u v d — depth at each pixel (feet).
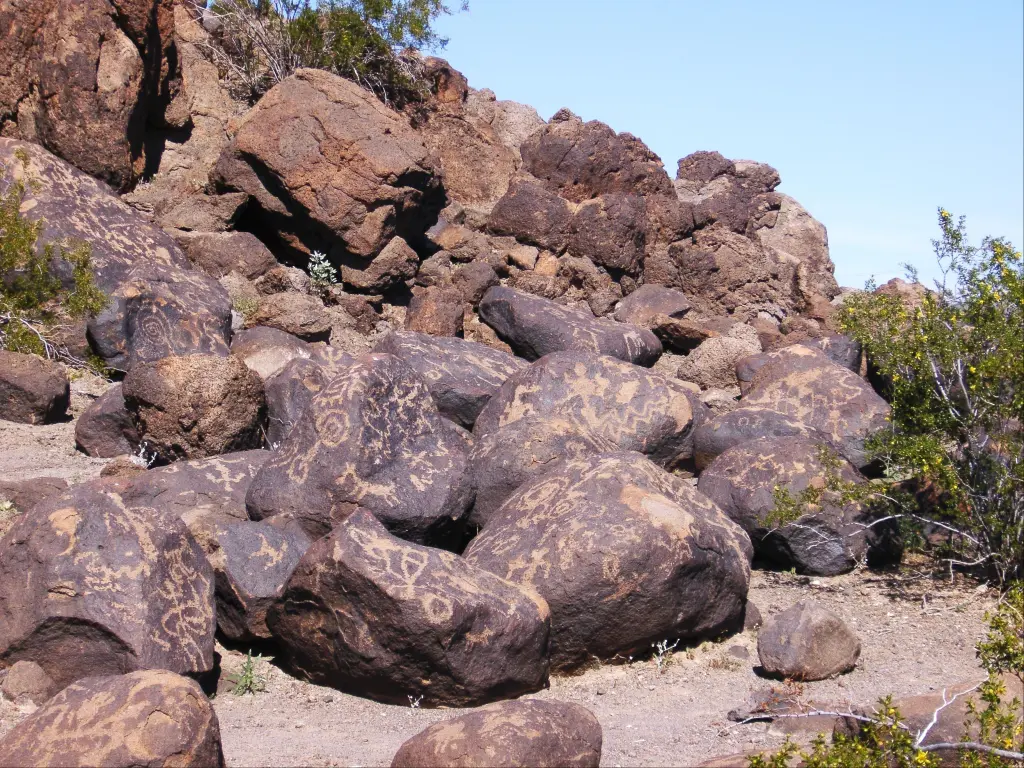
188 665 22.30
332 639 23.07
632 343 58.29
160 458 36.35
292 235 61.72
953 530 31.65
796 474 33.32
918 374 33.27
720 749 21.26
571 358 41.91
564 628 24.95
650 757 20.81
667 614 25.54
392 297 63.10
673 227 76.28
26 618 21.80
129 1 60.80
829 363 44.42
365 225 60.08
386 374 29.66
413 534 28.53
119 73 59.72
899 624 29.09
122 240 50.78
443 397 43.21
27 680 21.52
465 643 22.36
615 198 72.54
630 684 24.91
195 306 46.37
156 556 22.49
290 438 29.43
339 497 28.14
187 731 17.40
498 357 47.21
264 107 60.95
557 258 71.05
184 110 66.28
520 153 80.07
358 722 22.11
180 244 57.82
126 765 16.94
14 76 58.39
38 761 17.07
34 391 40.60
